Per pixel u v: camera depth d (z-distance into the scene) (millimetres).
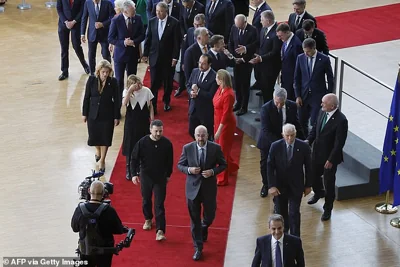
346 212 34656
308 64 37031
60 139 41125
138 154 31938
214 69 39219
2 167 38312
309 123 40031
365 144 37688
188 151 31188
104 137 37438
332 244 32375
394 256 31609
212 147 31047
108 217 26812
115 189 36281
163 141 31797
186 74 39812
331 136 33344
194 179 31047
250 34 40688
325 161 33750
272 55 39656
